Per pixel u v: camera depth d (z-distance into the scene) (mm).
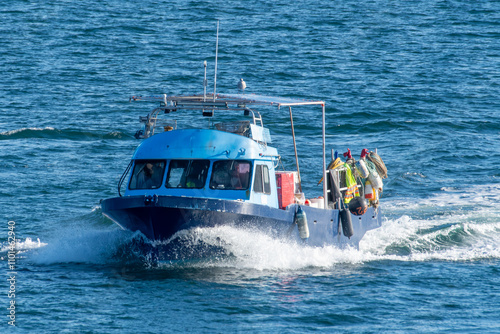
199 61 183250
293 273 52344
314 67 181375
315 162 97062
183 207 48094
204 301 45281
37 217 69438
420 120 132750
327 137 118625
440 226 68125
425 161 99250
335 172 59000
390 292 48250
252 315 43062
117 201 50094
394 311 44500
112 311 43500
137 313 43188
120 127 122750
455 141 113750
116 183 85500
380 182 63250
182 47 199750
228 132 53281
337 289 48594
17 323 41438
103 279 50094
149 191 52156
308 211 54375
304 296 46812
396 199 80375
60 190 81250
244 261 53000
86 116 131000
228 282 49375
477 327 42000
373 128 126375
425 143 112625
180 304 44750
